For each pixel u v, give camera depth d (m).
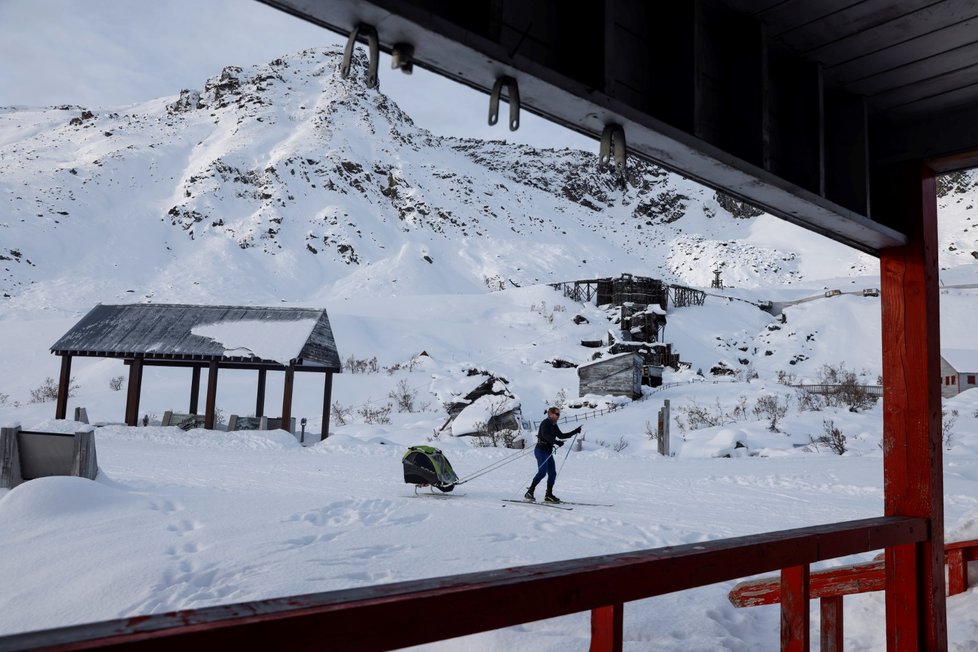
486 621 1.65
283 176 156.62
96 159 154.75
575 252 155.12
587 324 61.62
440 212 160.38
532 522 8.40
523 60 2.30
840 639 3.23
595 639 2.15
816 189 3.69
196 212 133.12
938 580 3.72
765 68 3.48
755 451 21.44
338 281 119.38
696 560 2.21
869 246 4.20
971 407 28.55
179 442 23.00
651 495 11.91
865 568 3.86
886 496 3.93
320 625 1.37
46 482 8.11
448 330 60.00
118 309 28.55
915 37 3.54
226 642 1.24
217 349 25.92
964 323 64.56
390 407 37.09
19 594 5.23
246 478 13.48
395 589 1.57
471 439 25.52
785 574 2.78
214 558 6.15
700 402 34.78
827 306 67.56
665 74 3.26
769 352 60.97
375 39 2.05
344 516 8.41
